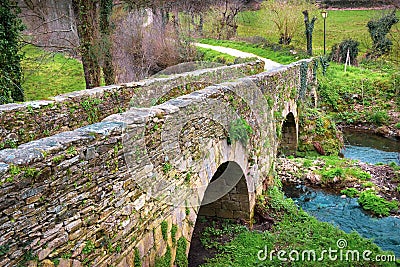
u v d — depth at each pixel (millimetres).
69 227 3342
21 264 2900
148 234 4578
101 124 3990
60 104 6707
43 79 14391
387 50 25812
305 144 14641
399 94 19625
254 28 31312
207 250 7441
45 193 3082
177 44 17484
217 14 28250
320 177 11242
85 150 3490
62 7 12328
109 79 11539
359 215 9242
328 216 9227
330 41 28703
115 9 13258
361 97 20078
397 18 25984
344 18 32875
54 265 3191
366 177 11227
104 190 3770
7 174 2773
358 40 28219
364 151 14867
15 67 9227
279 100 10625
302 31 27984
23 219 2908
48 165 3098
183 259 5402
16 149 3068
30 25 11906
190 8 25438
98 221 3695
